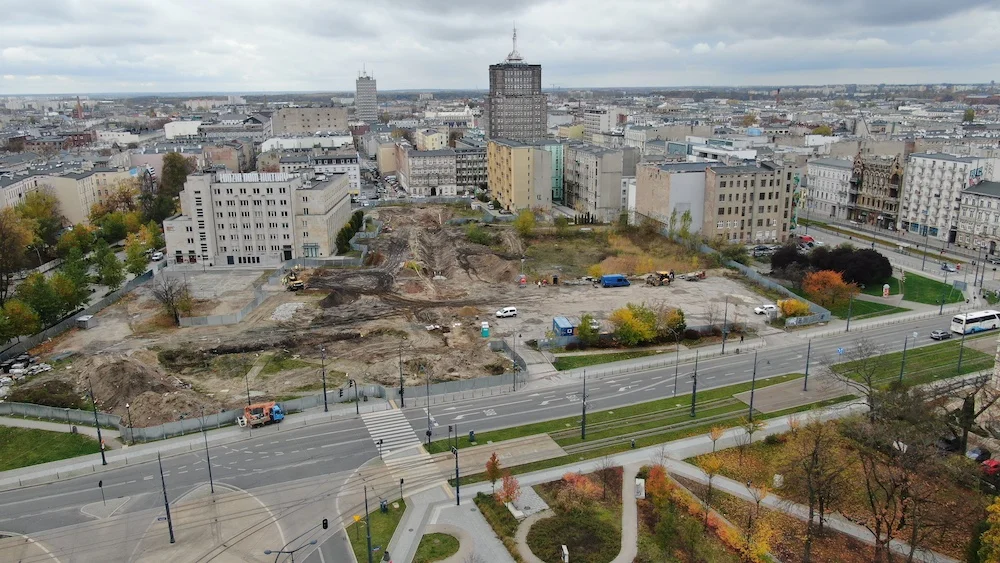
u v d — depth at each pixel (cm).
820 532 8031
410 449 10081
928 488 8688
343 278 19262
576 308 16412
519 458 9775
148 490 9125
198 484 9244
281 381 12512
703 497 8781
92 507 8756
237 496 8956
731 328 14725
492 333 14812
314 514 8562
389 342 14388
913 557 7625
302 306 16800
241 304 17125
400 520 8394
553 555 7656
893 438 9025
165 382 12319
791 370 12725
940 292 17150
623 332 13775
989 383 11025
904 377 12138
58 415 11106
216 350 14012
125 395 11638
